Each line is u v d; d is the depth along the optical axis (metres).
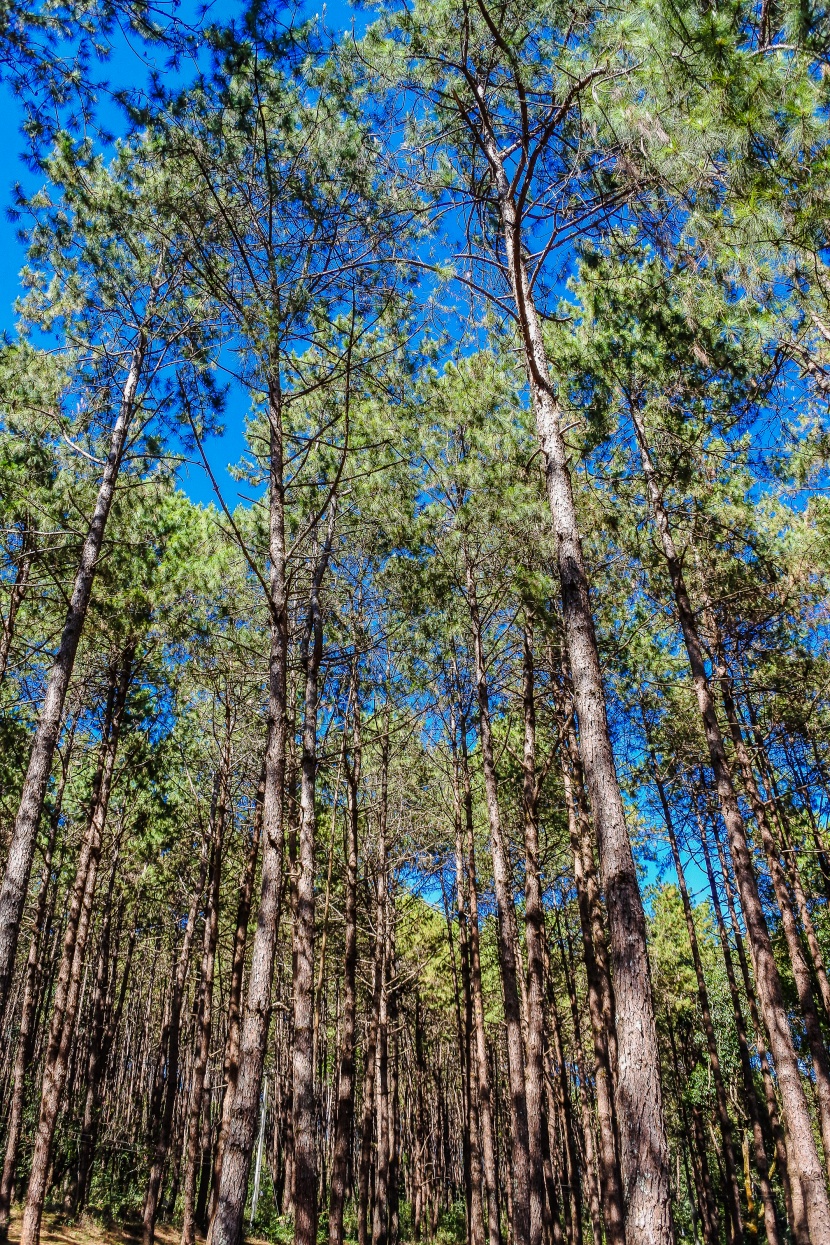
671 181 5.70
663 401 10.80
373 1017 18.33
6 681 14.49
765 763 14.45
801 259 6.25
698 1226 25.77
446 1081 34.31
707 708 11.09
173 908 21.11
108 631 12.88
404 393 11.18
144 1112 30.02
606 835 5.96
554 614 10.47
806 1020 12.47
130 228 9.18
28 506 11.70
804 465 9.01
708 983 26.77
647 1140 4.97
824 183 5.15
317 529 12.36
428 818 17.95
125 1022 30.77
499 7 7.01
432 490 12.04
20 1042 13.49
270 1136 30.34
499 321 9.69
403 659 13.40
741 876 10.58
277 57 7.30
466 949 16.36
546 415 7.78
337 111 8.28
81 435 11.73
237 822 16.17
